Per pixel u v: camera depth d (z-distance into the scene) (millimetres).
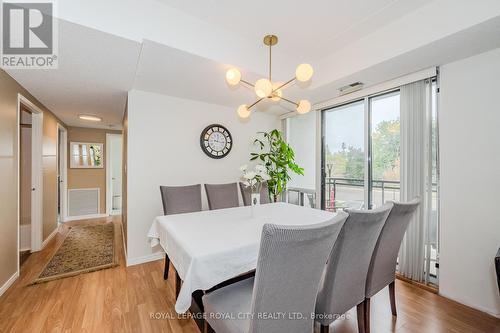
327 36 2268
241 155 3846
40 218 3162
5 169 2129
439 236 2133
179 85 2742
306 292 1054
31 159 3170
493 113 1844
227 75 1854
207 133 3445
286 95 3082
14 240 2299
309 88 2836
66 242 3506
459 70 2029
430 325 1680
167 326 1668
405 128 2375
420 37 1845
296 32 2203
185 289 1149
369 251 1369
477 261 1907
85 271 2543
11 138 2248
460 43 1775
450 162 2068
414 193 2279
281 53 2578
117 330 1620
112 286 2232
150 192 2980
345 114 3238
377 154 2809
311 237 923
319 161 3521
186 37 1950
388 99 2709
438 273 2133
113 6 1624
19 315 1772
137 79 2535
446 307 1904
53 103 3221
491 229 1846
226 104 3574
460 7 1630
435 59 2037
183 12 1935
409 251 2295
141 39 1730
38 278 2357
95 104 3305
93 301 1973
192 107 3340
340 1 1785
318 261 1035
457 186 2025
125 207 3152
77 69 2133
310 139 3770
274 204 2723
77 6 1492
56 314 1788
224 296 1229
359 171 3035
